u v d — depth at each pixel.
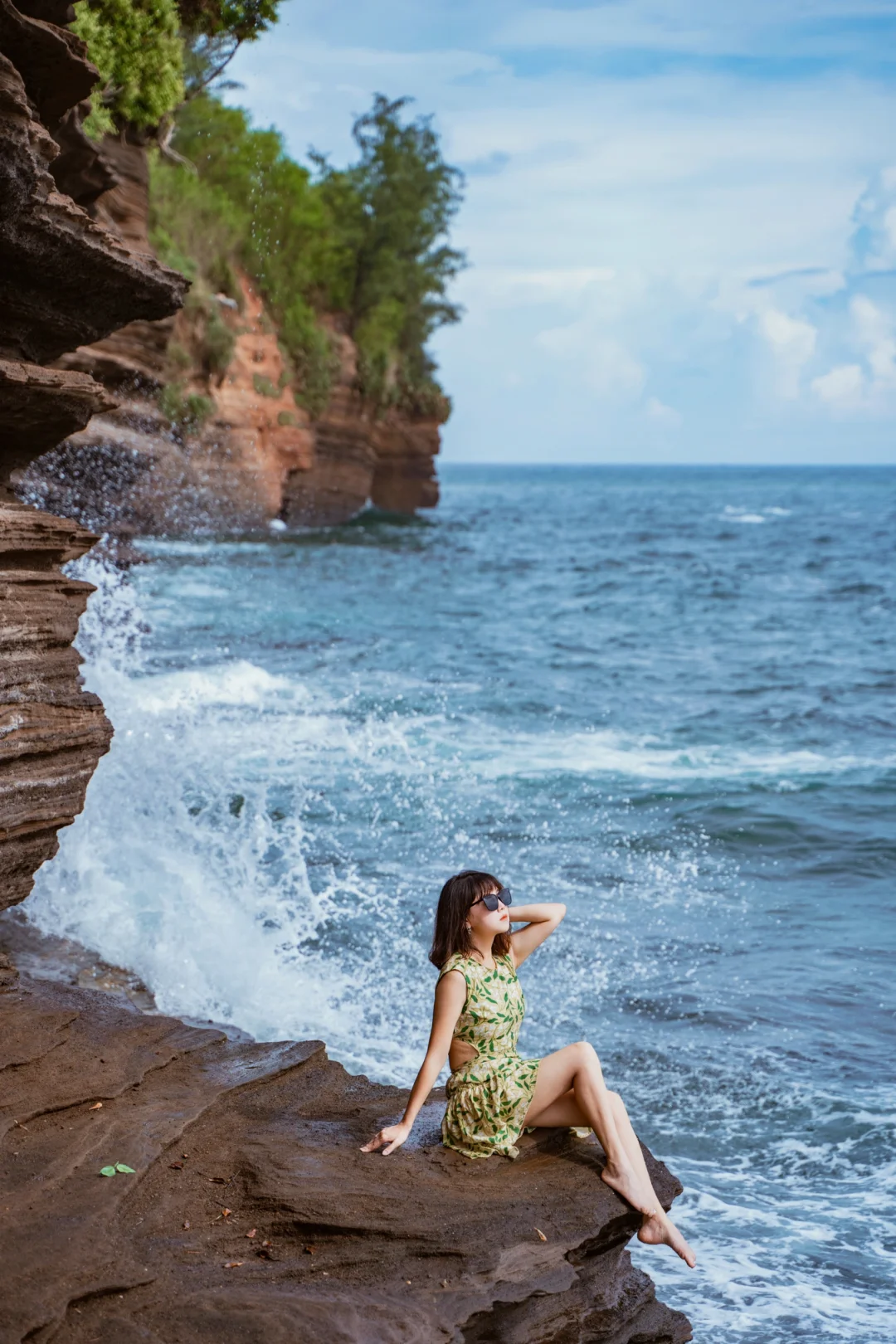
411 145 59.59
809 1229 5.00
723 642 24.67
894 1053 6.59
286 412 46.16
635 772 12.95
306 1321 3.31
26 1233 3.60
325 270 54.19
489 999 4.42
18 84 5.72
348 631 23.27
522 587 34.75
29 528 5.88
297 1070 5.13
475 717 15.79
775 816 11.29
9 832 5.62
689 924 8.62
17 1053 4.86
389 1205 3.94
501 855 10.04
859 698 18.31
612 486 184.38
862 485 189.25
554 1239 3.82
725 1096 6.14
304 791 11.50
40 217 6.29
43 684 5.84
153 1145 4.22
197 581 29.69
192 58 18.25
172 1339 3.23
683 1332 4.03
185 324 39.56
